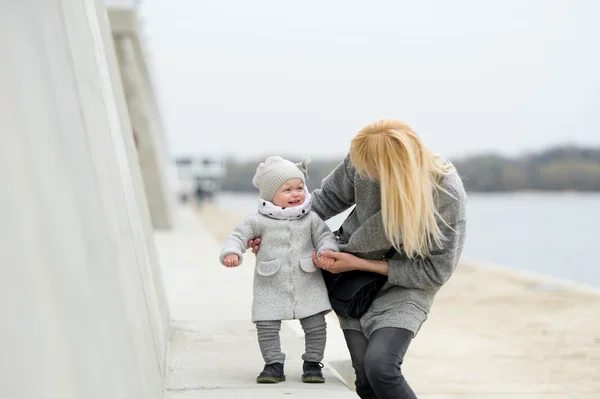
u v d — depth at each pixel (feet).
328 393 13.84
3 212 5.68
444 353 24.40
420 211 12.45
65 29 10.38
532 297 36.94
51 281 6.41
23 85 7.10
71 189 8.11
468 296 37.63
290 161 14.83
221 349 18.90
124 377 8.35
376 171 12.92
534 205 223.71
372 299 13.93
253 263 46.34
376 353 12.91
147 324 13.16
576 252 74.13
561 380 20.65
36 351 5.56
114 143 15.19
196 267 42.11
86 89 11.39
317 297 14.19
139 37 55.83
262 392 13.98
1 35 6.72
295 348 18.58
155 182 72.90
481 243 84.94
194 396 13.79
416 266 13.33
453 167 13.50
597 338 26.73
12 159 6.17
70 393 6.03
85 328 7.12
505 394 19.04
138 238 16.40
